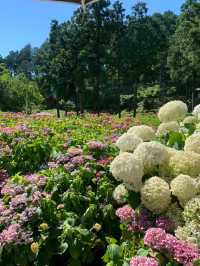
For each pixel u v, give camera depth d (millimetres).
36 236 1844
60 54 24562
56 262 1880
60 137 3562
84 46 24406
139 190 1729
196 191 1700
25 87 25891
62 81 24656
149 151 1776
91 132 4582
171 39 28547
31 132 3734
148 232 1499
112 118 6848
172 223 1649
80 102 24609
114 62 24672
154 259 1444
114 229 1979
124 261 1546
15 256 1777
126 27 24781
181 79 25016
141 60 24656
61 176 2129
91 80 24828
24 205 1905
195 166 1772
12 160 2852
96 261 1895
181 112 2330
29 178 2182
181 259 1434
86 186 2154
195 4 21188
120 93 26578
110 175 2184
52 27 25391
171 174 1796
